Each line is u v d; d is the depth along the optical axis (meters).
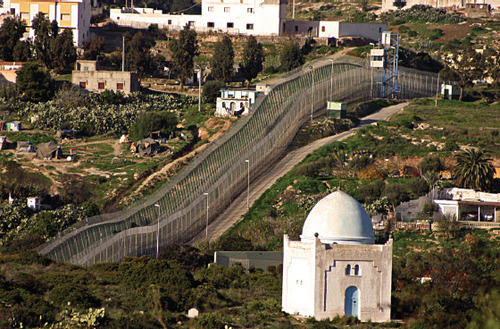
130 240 179.25
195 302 122.44
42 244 159.75
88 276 134.88
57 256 157.62
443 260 135.12
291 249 112.50
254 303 121.38
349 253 108.19
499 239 179.88
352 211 110.62
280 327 104.94
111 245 172.62
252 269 158.50
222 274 149.12
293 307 112.38
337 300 108.31
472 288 104.50
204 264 167.38
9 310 107.44
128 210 184.75
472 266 121.25
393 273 138.62
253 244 182.62
